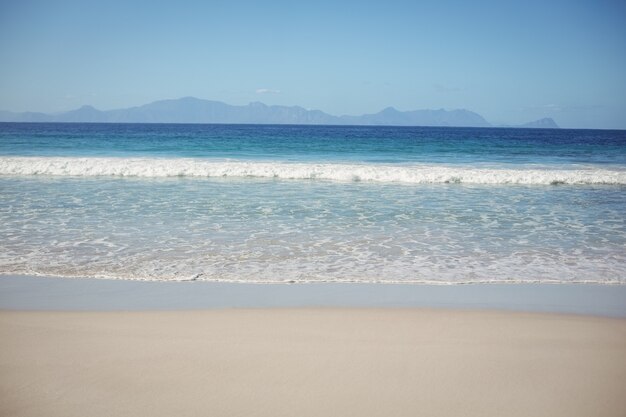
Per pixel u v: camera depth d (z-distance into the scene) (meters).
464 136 84.50
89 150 35.34
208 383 4.01
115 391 3.87
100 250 8.80
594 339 5.09
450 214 12.86
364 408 3.67
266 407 3.66
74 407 3.64
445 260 8.50
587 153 38.34
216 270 7.72
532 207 14.16
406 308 6.05
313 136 72.25
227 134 75.19
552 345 4.90
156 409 3.63
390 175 20.44
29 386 3.93
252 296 6.51
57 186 17.06
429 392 3.91
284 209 13.20
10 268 7.68
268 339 4.94
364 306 6.13
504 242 9.88
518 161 30.08
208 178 20.14
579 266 8.25
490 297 6.61
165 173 20.78
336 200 14.83
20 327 5.23
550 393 3.93
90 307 5.98
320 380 4.08
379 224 11.44
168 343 4.81
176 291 6.70
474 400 3.80
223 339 4.93
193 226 10.92
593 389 4.01
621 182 20.17
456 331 5.25
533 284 7.26
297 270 7.78
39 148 37.09
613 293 6.86
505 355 4.63
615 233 10.81
